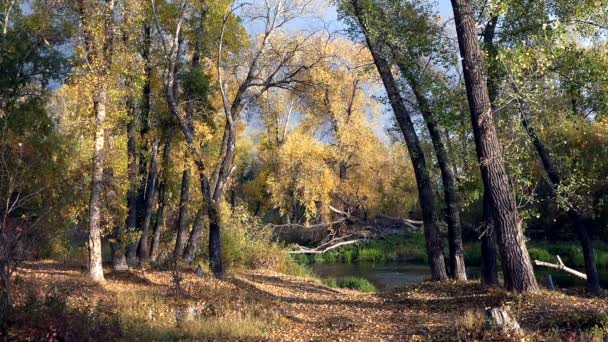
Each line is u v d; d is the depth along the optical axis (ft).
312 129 126.82
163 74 68.13
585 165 52.49
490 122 39.29
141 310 37.81
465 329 28.78
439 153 55.01
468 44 39.73
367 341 30.76
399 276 94.99
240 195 130.72
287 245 119.85
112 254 63.52
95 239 53.01
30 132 50.16
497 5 41.65
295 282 68.95
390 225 140.36
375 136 128.47
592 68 42.45
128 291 46.88
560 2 42.86
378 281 88.69
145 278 56.39
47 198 41.50
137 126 66.54
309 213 120.67
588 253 49.65
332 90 106.73
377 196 130.72
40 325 25.75
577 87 44.65
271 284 63.31
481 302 39.75
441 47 50.90
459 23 40.06
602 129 53.06
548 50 39.22
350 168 130.11
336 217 134.82
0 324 25.21
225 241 76.84
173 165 72.74
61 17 56.90
